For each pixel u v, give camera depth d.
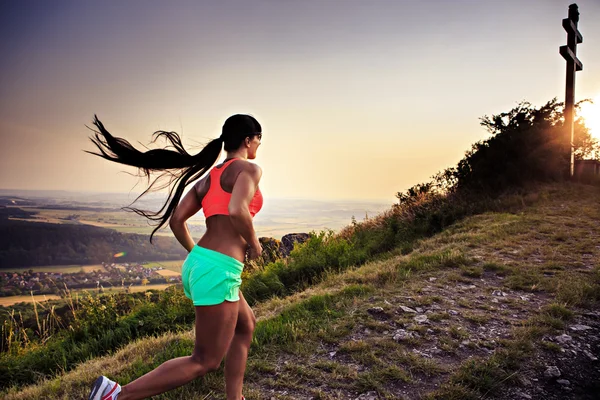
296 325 4.02
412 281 5.37
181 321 6.63
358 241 9.93
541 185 11.93
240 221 2.17
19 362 5.21
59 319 6.77
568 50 12.52
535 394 2.81
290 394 2.91
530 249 6.48
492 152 12.10
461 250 6.68
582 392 2.82
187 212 2.58
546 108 13.62
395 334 3.73
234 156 2.51
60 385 3.67
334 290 5.35
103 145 2.62
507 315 4.14
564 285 4.77
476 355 3.34
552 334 3.63
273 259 10.30
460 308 4.36
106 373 3.71
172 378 2.19
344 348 3.48
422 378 3.04
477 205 10.49
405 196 12.53
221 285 2.23
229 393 2.56
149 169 2.66
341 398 2.82
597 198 10.63
